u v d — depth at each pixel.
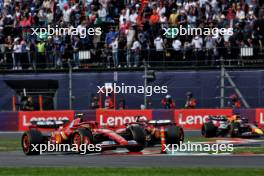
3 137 109.88
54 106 126.50
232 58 121.75
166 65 124.62
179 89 122.44
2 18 134.50
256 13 123.50
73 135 74.94
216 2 125.00
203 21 123.12
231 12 123.00
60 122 78.25
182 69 122.31
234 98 116.56
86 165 64.25
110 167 61.34
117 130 78.31
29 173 58.00
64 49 128.50
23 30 131.25
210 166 60.94
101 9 128.75
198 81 121.75
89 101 124.75
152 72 122.12
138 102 122.94
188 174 54.59
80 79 125.31
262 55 120.88
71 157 72.44
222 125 97.25
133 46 124.75
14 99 127.50
